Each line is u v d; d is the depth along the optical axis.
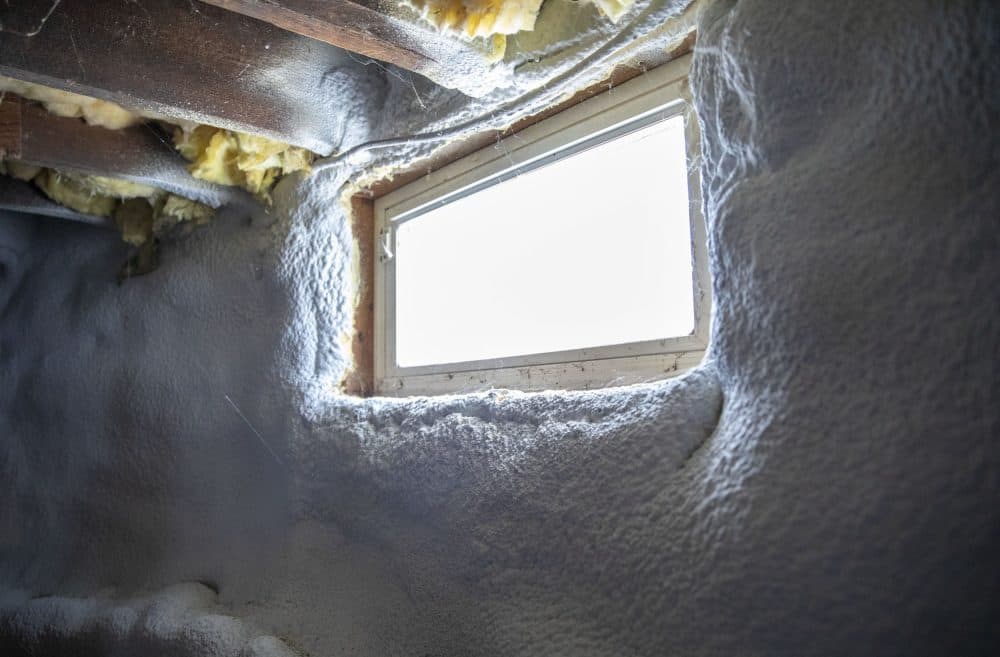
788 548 0.60
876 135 0.58
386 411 1.14
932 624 0.52
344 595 1.13
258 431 1.36
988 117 0.52
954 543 0.51
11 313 2.15
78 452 1.83
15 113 1.21
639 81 0.94
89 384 1.83
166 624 1.31
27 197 1.66
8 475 2.01
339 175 1.32
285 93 1.12
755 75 0.66
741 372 0.68
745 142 0.68
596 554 0.77
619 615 0.74
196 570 1.47
